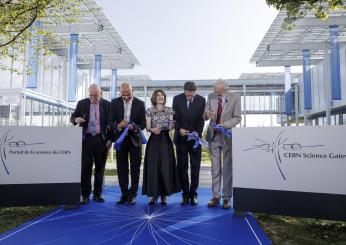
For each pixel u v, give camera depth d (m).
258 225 3.73
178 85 27.12
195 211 4.37
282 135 3.94
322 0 5.78
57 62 20.03
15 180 4.39
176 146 4.88
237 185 4.15
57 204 4.48
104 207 4.62
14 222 3.87
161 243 3.13
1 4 6.08
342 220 3.59
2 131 4.39
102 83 26.77
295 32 16.98
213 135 4.73
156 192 4.58
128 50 18.84
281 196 3.91
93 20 14.85
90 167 4.96
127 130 4.75
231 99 4.70
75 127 4.61
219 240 3.21
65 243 3.13
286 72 22.11
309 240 3.24
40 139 4.49
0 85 14.48
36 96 15.91
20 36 7.03
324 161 3.71
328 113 19.25
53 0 6.52
